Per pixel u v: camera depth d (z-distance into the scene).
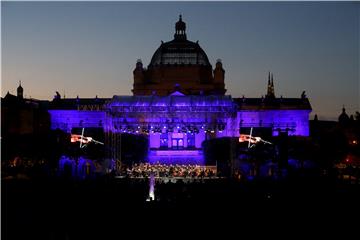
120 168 122.19
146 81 195.25
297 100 177.50
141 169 123.00
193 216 54.34
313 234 47.12
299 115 172.62
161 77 192.62
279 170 113.31
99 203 61.44
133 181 98.69
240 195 67.94
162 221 52.22
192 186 77.31
